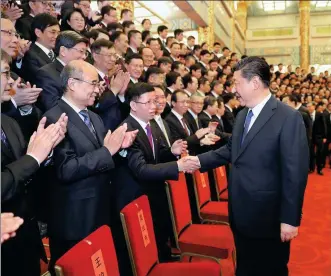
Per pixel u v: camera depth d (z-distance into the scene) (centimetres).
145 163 219
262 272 175
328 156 735
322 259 281
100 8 489
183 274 180
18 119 192
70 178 173
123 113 275
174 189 234
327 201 452
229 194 181
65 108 187
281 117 165
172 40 583
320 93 661
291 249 303
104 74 274
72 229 180
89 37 331
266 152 165
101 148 180
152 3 988
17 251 151
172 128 329
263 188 166
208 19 1130
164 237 263
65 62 233
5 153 146
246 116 180
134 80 313
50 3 327
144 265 174
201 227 252
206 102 416
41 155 143
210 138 302
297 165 158
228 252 216
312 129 648
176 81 394
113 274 145
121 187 230
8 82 136
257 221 168
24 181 137
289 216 158
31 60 254
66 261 120
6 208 145
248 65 169
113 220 232
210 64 622
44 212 195
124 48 356
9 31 176
